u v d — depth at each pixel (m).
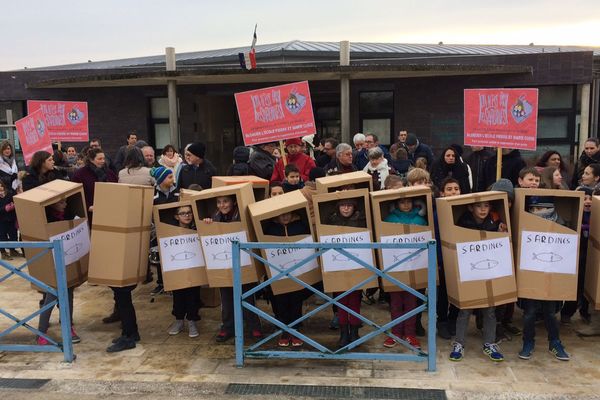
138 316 5.61
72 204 5.02
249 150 6.93
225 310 4.83
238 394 3.88
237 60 14.00
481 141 6.02
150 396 3.90
